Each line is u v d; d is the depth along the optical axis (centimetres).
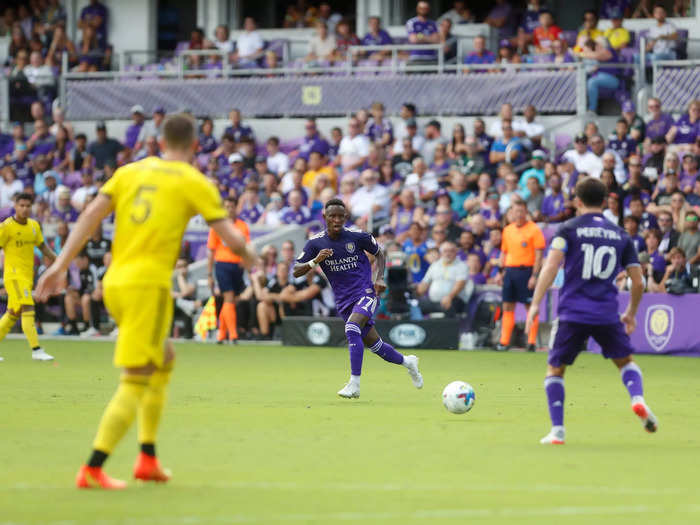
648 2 7888
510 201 6328
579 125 7275
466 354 5288
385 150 7112
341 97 7888
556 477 1781
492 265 6009
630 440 2261
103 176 7456
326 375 3966
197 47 8606
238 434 2308
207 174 7300
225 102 8138
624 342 2191
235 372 4075
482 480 1750
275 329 6100
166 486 1681
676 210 5750
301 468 1861
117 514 1462
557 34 7638
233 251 1733
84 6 9219
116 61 9012
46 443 2145
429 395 3266
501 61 7725
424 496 1612
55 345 5591
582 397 3212
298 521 1430
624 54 7469
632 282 2217
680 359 5025
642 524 1429
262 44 8444
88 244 6375
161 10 9419
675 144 6675
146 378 1683
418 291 5922
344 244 3241
